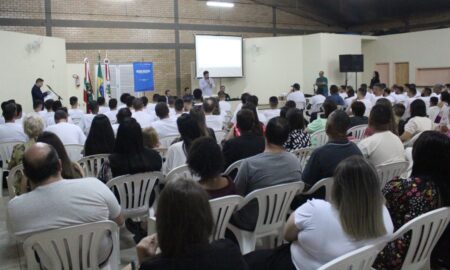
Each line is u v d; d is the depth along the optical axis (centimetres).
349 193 164
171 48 1323
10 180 338
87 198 204
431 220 192
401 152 329
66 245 201
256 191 252
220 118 583
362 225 163
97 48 1209
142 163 308
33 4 1115
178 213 123
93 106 668
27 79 954
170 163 348
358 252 155
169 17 1312
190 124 343
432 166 210
